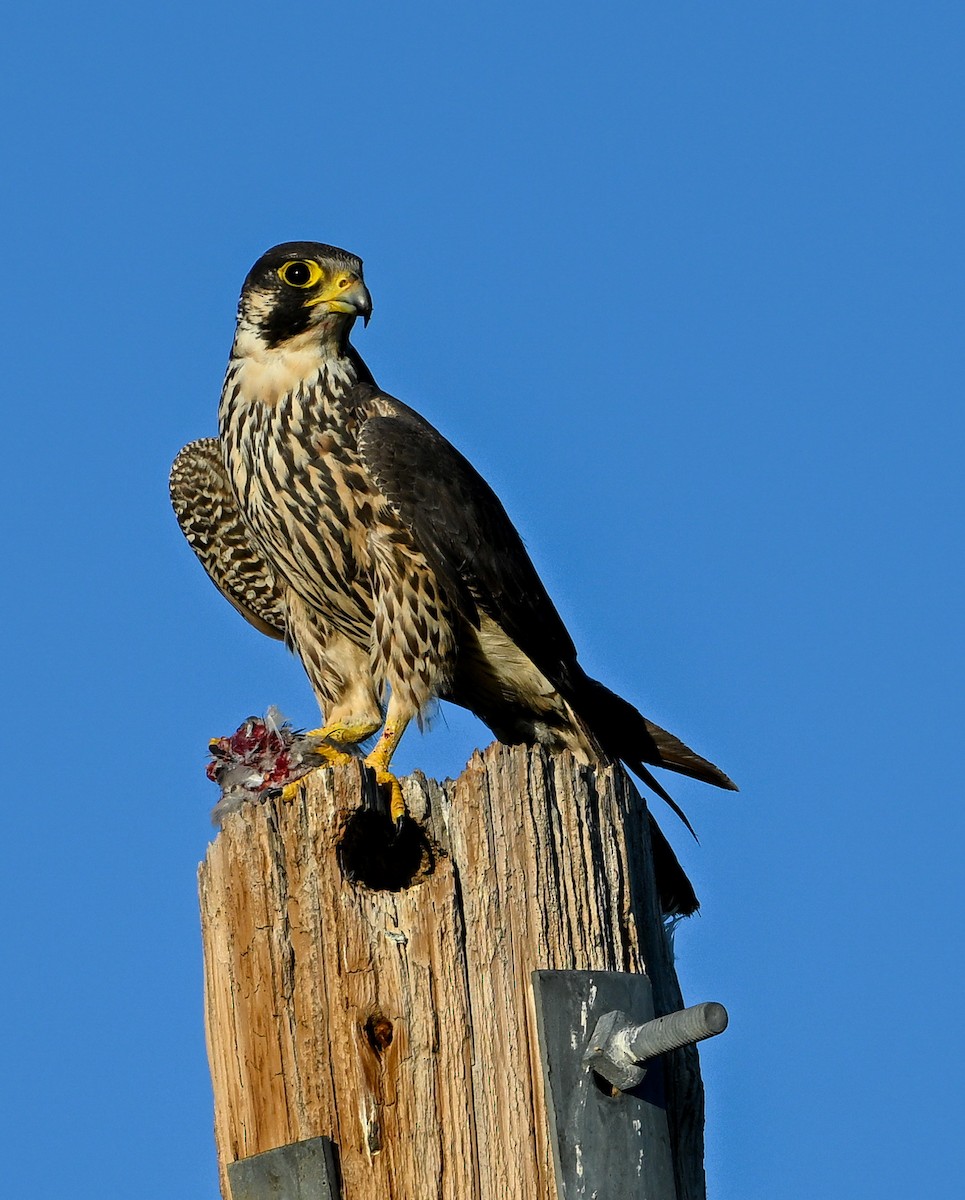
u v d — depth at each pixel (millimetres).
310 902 9023
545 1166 8688
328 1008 8883
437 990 8867
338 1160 8672
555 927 9117
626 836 9797
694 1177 10352
